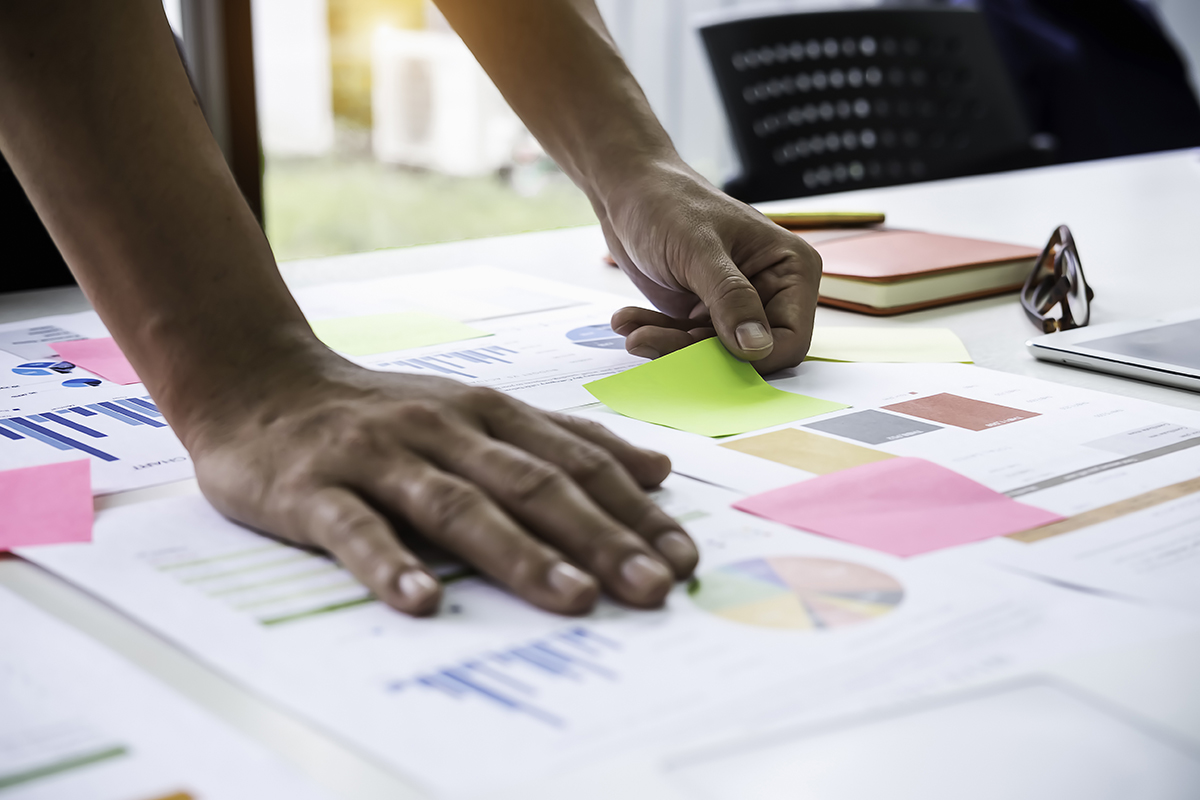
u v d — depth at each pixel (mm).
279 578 399
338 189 3621
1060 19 2217
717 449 544
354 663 336
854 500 470
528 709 308
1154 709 307
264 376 491
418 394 466
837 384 658
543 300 896
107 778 274
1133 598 375
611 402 616
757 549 422
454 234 3732
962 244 961
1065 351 690
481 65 848
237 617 367
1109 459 518
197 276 506
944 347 741
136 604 376
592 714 305
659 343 709
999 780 274
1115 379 668
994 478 495
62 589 395
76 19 509
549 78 818
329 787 272
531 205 3756
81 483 498
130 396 645
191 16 1832
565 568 375
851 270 860
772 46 1796
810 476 502
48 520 455
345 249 3672
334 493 417
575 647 345
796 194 1798
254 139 1930
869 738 293
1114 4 2207
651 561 380
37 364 711
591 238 1173
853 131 1850
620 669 331
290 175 3559
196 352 498
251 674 328
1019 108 1871
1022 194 1342
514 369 698
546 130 840
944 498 470
